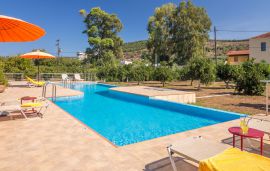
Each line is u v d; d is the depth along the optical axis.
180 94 12.04
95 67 36.09
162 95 11.75
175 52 41.28
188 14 38.78
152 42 44.47
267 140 4.99
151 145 4.79
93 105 12.11
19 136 5.34
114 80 27.95
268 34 31.88
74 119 7.19
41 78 27.33
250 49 32.22
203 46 39.94
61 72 30.16
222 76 17.39
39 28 4.25
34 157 4.11
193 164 3.80
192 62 16.11
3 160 3.97
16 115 7.74
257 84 13.20
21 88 17.39
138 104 12.44
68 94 13.80
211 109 8.98
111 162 3.91
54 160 3.98
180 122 8.63
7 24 4.18
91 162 3.91
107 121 8.84
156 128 7.85
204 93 14.48
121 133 7.30
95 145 4.76
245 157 2.47
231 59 42.22
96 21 47.31
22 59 26.67
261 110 8.86
